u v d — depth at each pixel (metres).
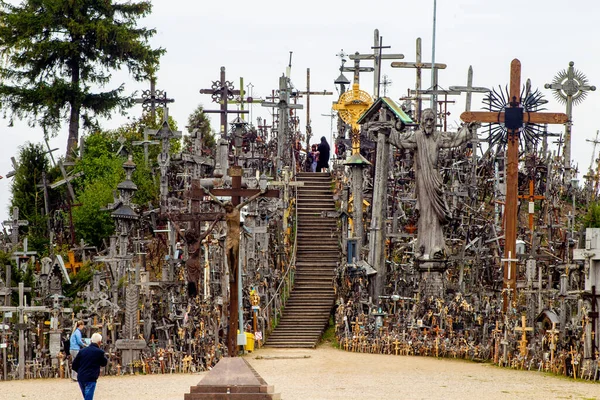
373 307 113.12
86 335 91.81
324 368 93.50
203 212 102.62
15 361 90.06
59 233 127.81
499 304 103.69
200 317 97.69
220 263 104.94
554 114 111.75
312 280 128.12
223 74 129.75
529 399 74.88
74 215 128.12
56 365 88.94
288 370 92.00
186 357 91.62
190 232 102.62
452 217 114.94
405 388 80.31
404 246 122.19
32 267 108.44
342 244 127.88
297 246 134.25
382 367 94.19
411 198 129.00
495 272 117.56
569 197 143.50
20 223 119.31
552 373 89.44
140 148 144.12
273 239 125.69
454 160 135.25
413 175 138.00
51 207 135.75
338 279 122.12
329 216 131.88
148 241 120.44
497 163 132.50
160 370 91.06
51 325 89.75
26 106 149.12
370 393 77.38
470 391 78.75
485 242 124.44
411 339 105.50
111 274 104.31
